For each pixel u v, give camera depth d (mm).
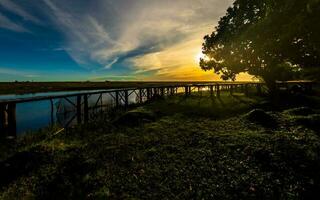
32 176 6293
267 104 19062
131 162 7059
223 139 9070
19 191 5496
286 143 8281
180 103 21875
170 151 7980
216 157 7246
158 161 7082
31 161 7211
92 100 33156
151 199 4957
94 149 8539
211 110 17172
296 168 6344
